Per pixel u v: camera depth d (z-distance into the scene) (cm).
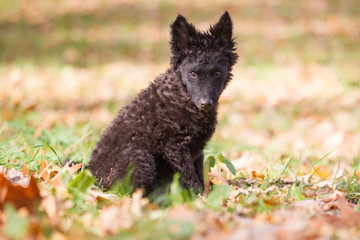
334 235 559
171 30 905
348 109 1877
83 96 1994
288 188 859
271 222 605
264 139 1544
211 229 573
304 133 1616
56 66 2494
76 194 674
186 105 850
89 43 3055
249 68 2570
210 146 1243
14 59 2622
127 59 2762
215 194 730
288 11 3738
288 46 2980
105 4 4034
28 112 1636
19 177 767
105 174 827
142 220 609
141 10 3894
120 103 1859
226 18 924
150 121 829
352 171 1090
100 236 577
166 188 832
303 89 2180
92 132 1303
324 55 2772
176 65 893
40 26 3447
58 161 931
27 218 562
